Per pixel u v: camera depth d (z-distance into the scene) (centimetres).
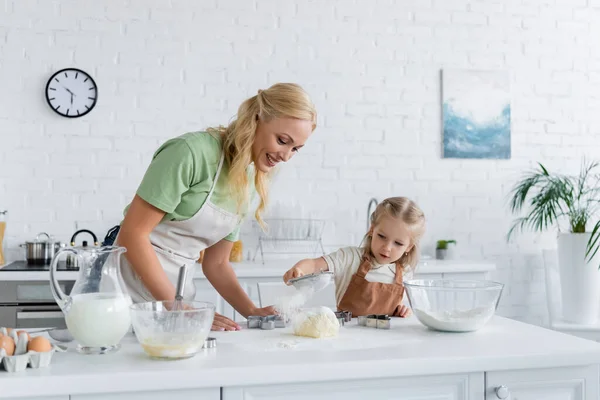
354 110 416
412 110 424
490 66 435
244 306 201
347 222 414
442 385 139
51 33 379
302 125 175
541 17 443
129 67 387
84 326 137
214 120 398
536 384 144
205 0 396
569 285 387
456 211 429
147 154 390
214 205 184
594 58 450
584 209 394
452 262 382
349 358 135
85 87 381
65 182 380
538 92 442
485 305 165
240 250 380
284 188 406
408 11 424
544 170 415
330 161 412
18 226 375
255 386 128
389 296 217
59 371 122
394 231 214
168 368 125
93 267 141
